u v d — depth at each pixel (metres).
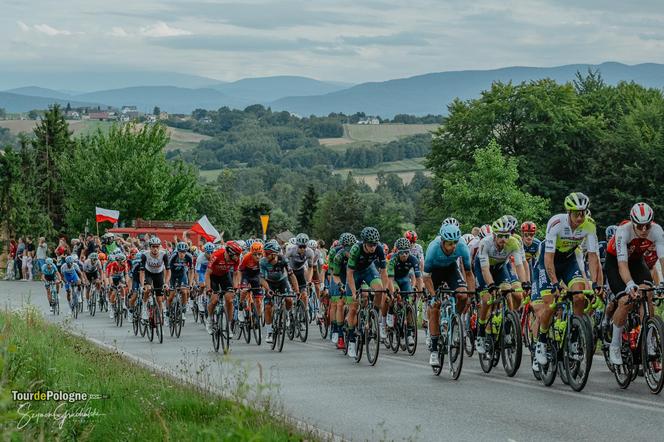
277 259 18.72
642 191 60.38
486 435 9.51
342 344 18.34
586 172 63.34
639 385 12.63
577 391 12.11
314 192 120.62
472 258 16.56
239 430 7.84
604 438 9.18
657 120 63.16
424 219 67.38
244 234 118.12
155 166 64.94
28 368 12.40
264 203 119.38
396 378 13.99
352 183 109.44
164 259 21.59
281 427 8.99
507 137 64.62
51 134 81.88
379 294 15.62
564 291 12.23
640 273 12.58
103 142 66.06
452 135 66.06
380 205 106.06
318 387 13.10
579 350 12.02
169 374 13.23
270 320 18.81
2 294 39.00
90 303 30.67
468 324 16.56
